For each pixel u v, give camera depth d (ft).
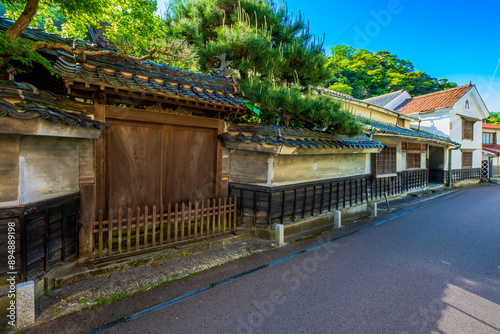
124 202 15.35
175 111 16.61
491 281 14.32
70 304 10.80
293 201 21.80
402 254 18.10
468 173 64.95
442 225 26.12
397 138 39.65
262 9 25.64
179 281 13.30
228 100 17.44
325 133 24.71
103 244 14.76
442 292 13.05
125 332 9.50
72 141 12.59
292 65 25.23
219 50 23.25
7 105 8.70
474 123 66.69
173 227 17.24
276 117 26.96
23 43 11.60
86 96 14.03
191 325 10.04
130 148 15.44
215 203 18.04
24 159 10.12
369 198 35.35
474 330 10.20
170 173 17.16
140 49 24.40
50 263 11.55
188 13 29.17
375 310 11.39
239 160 20.06
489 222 27.43
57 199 11.68
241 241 18.99
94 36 14.90
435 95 66.39
